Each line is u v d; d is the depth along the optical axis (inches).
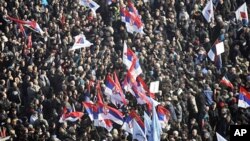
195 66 5418.3
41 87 4950.8
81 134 4670.3
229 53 5625.0
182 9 5812.0
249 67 5551.2
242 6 5782.5
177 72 5255.9
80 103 4859.7
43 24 5477.4
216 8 5959.6
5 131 4640.8
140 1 5767.7
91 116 4704.7
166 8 5787.4
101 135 4687.5
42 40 5329.7
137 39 5383.9
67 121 4744.1
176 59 5383.9
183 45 5634.8
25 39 5305.1
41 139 4589.1
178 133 4778.5
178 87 5103.3
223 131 4990.2
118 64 5147.6
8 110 4778.5
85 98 4877.0
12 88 4881.9
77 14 5546.3
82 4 5620.1
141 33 5428.2
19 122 4665.4
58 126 4734.3
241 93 4958.2
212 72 5374.0
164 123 4785.9
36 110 4761.3
